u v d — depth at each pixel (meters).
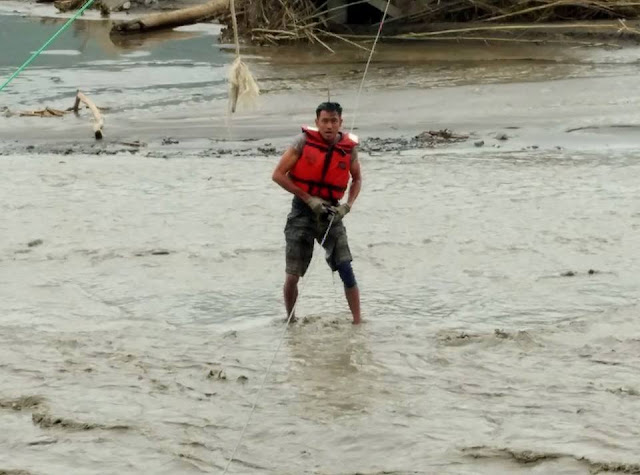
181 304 18.69
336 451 12.69
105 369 15.55
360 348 16.23
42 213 24.98
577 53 46.12
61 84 42.94
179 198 26.11
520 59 45.31
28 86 42.59
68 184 27.84
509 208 24.48
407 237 22.33
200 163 30.00
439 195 25.81
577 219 23.42
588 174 27.72
